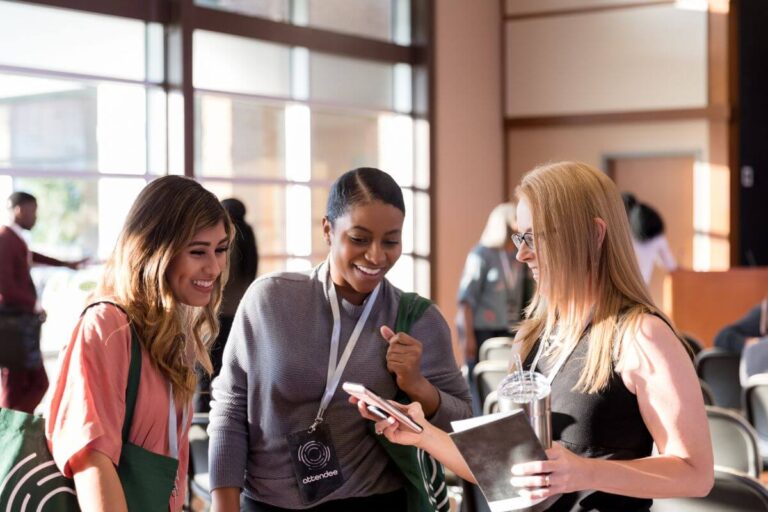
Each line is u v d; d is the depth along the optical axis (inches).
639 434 72.5
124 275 76.5
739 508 92.4
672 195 381.4
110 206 240.8
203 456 140.2
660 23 377.4
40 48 223.3
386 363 89.4
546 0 394.9
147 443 76.1
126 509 71.9
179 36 249.3
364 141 328.5
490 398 130.3
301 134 301.0
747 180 381.7
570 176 74.2
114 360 73.8
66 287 229.9
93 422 71.4
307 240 304.0
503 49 401.7
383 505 89.8
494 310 238.5
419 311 91.7
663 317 72.0
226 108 273.0
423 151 349.7
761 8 379.6
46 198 226.7
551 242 73.2
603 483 66.7
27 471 73.4
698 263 377.1
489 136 391.9
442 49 357.1
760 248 387.5
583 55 390.3
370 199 83.7
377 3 333.4
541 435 66.9
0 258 212.1
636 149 384.8
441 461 80.7
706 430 69.8
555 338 76.9
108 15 236.4
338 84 315.6
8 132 217.8
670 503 95.5
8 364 213.0
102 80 237.9
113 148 241.3
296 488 89.0
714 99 370.9
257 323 90.0
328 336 89.6
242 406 91.1
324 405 88.4
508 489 65.6
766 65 382.6
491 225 240.2
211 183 269.0
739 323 221.6
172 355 77.4
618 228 73.9
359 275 85.4
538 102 398.0
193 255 77.5
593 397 72.6
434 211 352.5
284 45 292.2
